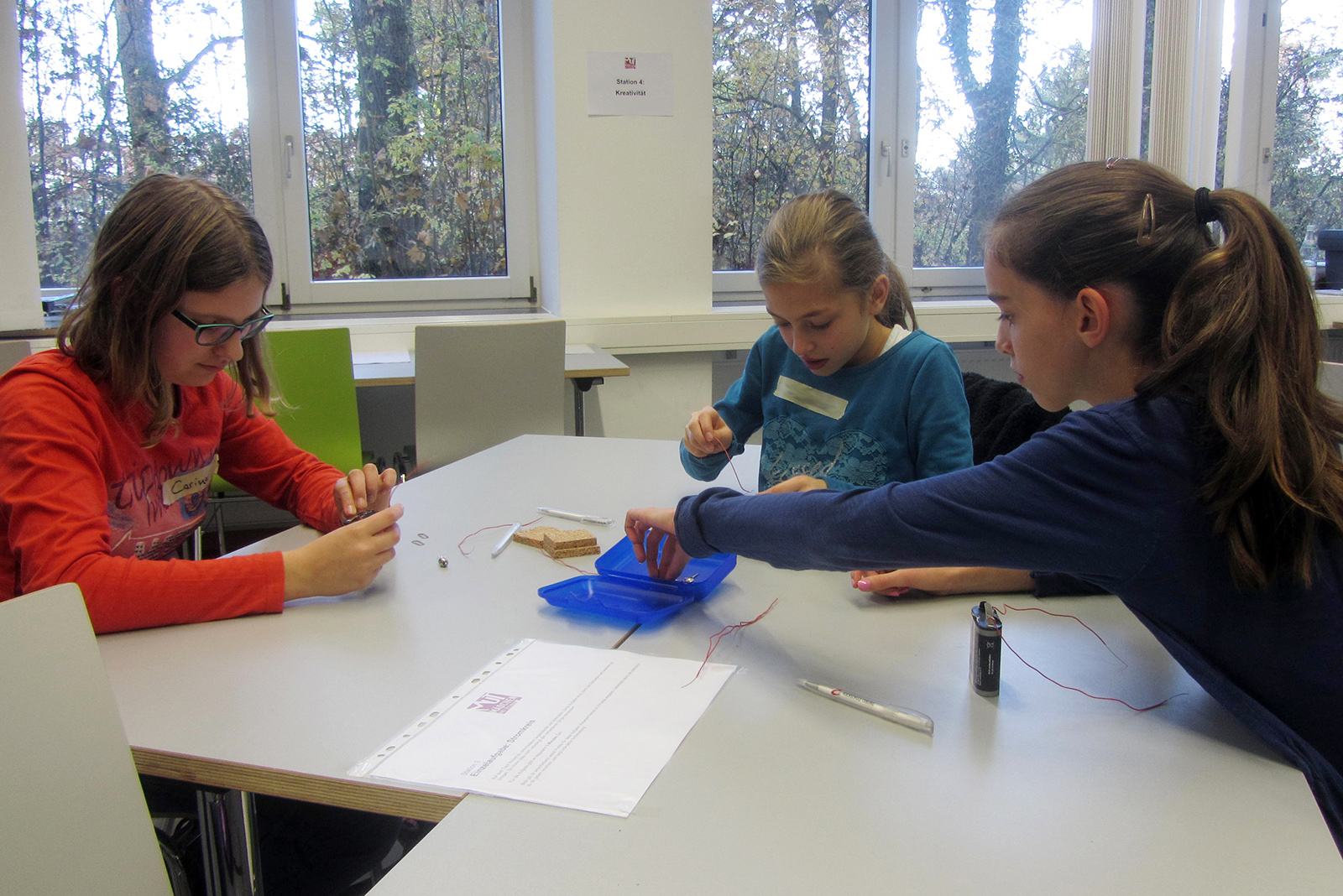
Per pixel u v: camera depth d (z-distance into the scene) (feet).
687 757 2.26
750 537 2.85
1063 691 2.62
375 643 2.97
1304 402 2.24
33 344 9.00
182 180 3.60
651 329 10.50
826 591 3.46
